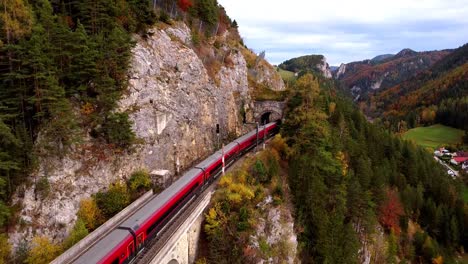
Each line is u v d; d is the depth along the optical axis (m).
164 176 35.69
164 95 40.28
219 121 54.19
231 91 61.88
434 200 76.25
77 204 28.33
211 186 38.59
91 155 30.80
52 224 26.36
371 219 51.09
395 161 75.94
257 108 73.19
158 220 26.67
